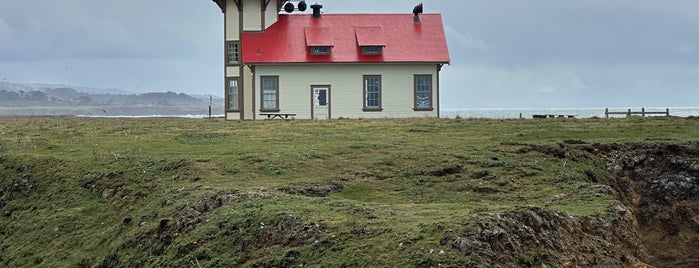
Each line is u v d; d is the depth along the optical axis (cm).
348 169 3009
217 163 3109
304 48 5469
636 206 3053
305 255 1970
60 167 3328
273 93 5416
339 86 5416
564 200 2538
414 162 3062
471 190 2748
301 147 3409
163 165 3128
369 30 5534
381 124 4384
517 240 1898
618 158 3212
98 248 2630
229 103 5609
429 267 1748
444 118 4966
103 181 3094
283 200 2389
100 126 4753
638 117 4747
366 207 2242
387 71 5419
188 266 2164
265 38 5541
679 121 4294
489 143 3422
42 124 5144
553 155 3183
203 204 2517
